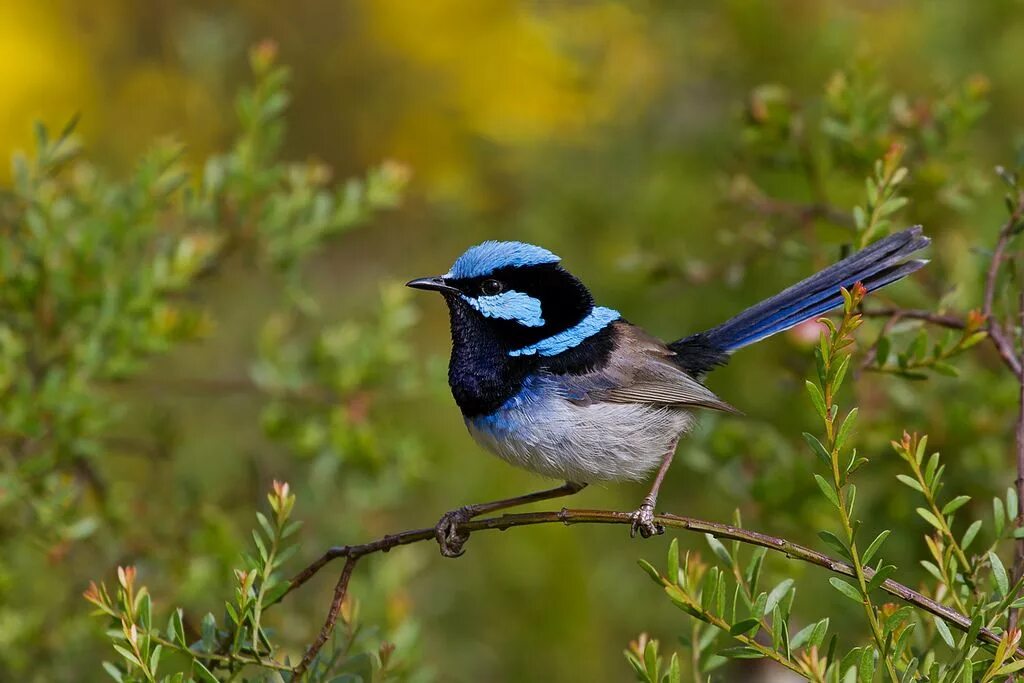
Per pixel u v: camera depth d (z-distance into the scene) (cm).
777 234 1122
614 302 1383
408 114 1588
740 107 1119
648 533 920
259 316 1492
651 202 1395
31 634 1007
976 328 789
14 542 1029
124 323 1011
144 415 1385
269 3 1653
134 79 1546
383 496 1128
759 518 1062
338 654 757
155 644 727
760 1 1405
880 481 1087
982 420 1041
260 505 1151
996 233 1162
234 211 1084
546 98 1527
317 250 1141
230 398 1413
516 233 1482
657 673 653
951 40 1394
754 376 1269
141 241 1070
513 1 1570
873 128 1050
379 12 1577
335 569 1158
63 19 1530
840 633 1089
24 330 1030
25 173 1025
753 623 611
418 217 1581
